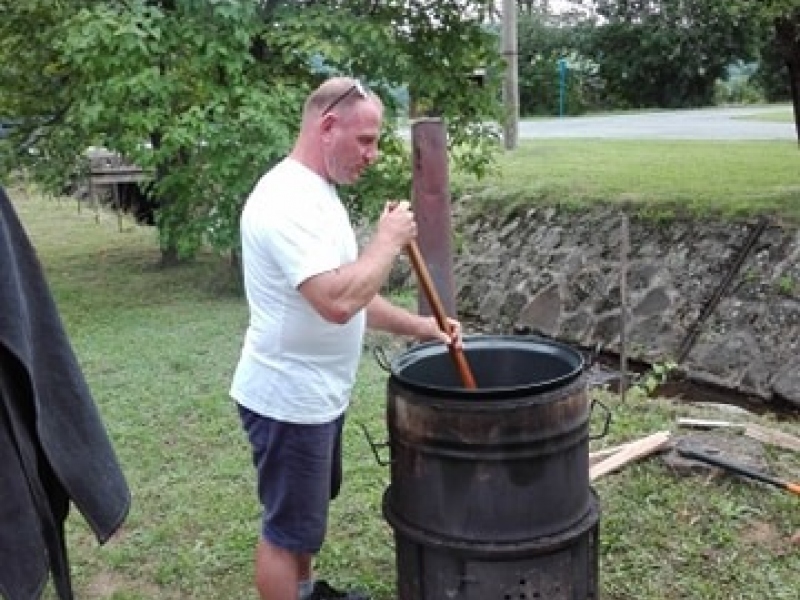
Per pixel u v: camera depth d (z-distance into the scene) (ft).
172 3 21.09
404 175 21.97
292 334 7.17
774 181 25.62
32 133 24.40
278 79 20.75
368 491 11.39
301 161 7.11
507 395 6.76
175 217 21.44
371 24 20.85
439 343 8.18
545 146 38.75
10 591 5.92
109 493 6.41
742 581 9.20
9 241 5.81
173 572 9.79
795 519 10.27
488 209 29.14
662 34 67.46
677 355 21.57
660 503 10.73
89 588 9.66
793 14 19.69
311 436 7.42
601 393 15.21
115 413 14.51
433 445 6.94
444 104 23.06
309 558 8.40
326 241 6.89
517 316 26.07
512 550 6.90
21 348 5.76
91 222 36.37
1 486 5.90
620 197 25.73
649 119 55.06
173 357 17.49
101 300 22.80
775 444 12.27
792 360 19.44
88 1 20.30
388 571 9.70
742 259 21.59
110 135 20.75
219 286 23.88
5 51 23.03
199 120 19.19
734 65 69.05
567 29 73.87
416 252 7.39
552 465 6.94
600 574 9.39
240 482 11.89
